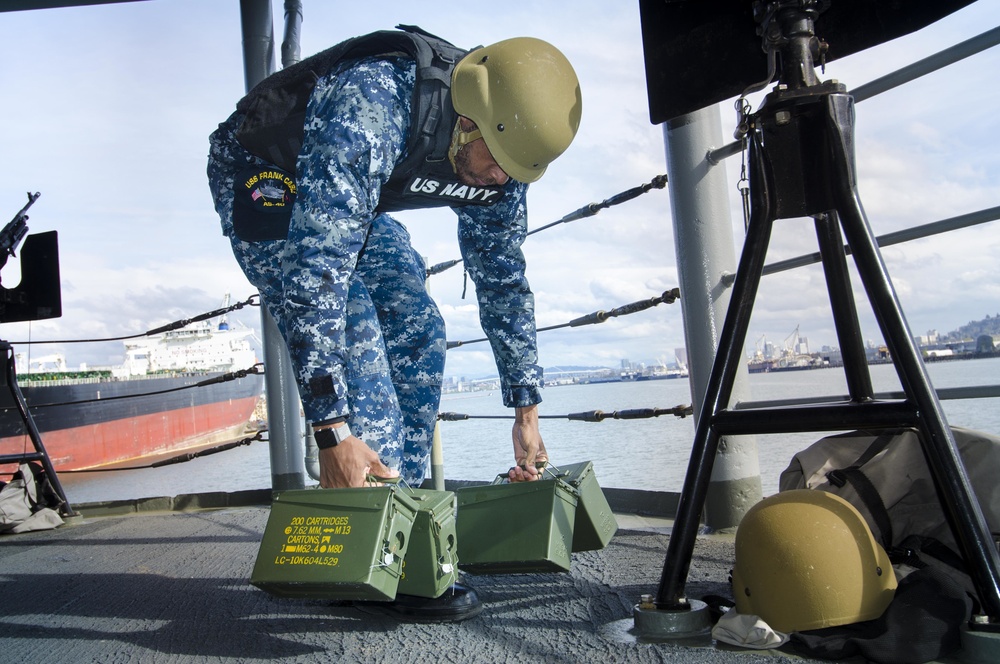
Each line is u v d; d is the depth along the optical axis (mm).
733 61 1611
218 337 39625
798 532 1216
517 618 1483
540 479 1576
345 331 1685
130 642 1479
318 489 1330
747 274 1325
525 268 1910
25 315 3959
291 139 1642
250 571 2129
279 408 3615
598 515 1721
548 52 1584
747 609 1281
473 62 1573
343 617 1573
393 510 1293
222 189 1873
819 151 1285
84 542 2912
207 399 24938
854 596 1182
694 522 1336
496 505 1547
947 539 1371
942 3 1590
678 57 1660
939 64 1771
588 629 1375
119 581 2107
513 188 1812
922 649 1078
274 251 1783
